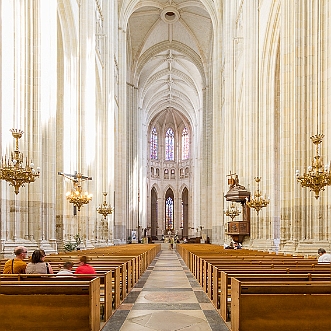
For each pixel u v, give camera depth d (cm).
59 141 2125
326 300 540
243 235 2462
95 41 2705
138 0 4119
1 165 1106
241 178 2759
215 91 3944
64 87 2162
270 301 540
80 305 538
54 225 1659
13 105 1429
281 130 1647
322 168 1146
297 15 1446
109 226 3047
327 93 1398
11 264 795
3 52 1378
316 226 1384
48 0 1590
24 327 532
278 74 2211
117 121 3862
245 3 2531
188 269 1939
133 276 1263
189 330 682
